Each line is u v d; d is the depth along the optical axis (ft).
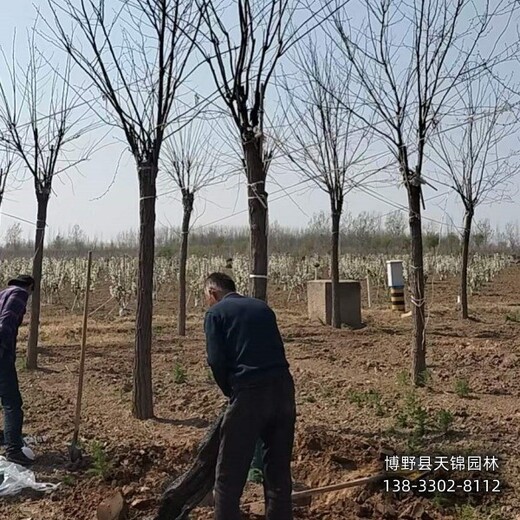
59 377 32.04
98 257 113.09
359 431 21.86
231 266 84.28
